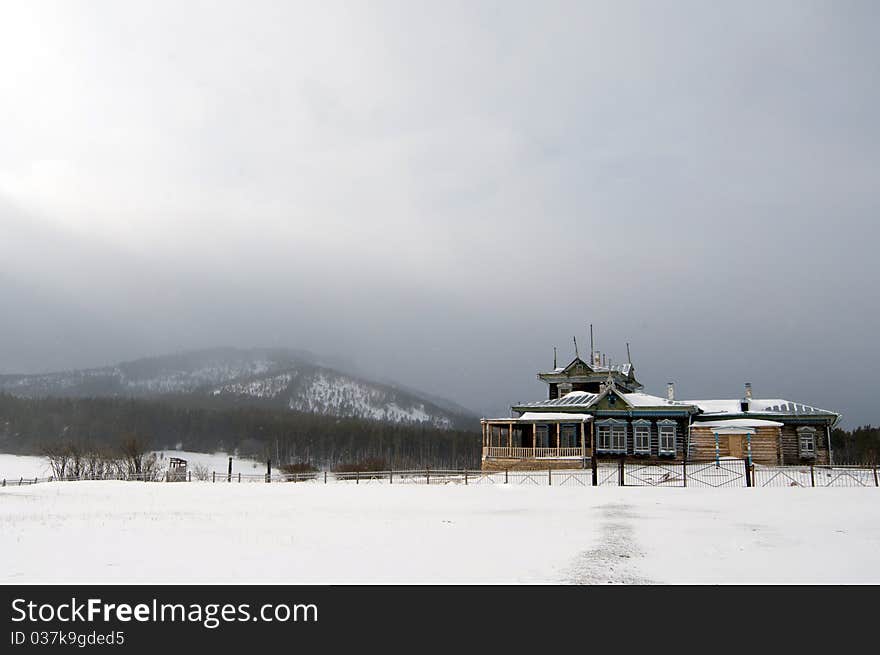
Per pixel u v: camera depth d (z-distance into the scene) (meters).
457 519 25.17
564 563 16.17
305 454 190.75
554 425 70.12
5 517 26.12
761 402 70.38
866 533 20.88
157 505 31.88
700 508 28.70
